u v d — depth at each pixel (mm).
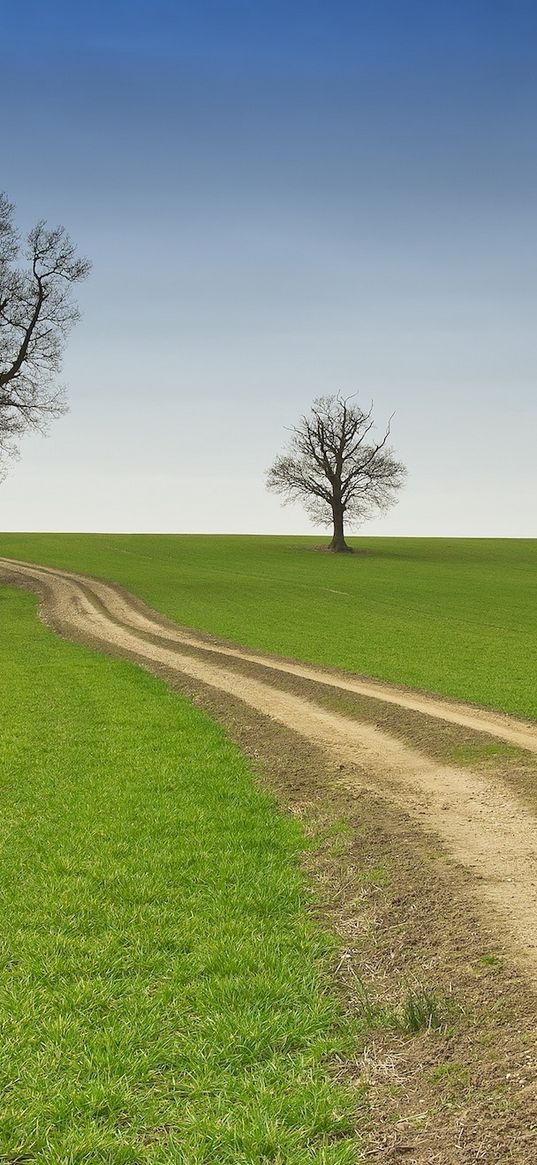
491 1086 6285
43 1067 6855
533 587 71250
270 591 65188
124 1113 6312
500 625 50094
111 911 10023
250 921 9711
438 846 12125
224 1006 7777
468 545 113000
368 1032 7387
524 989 7625
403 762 17797
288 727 21266
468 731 20062
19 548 91500
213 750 18875
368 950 9055
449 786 15727
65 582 66312
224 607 55812
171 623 48250
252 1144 5855
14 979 8422
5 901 10398
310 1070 6812
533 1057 6512
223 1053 6984
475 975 8086
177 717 22547
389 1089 6520
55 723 21906
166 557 88312
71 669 32281
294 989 8102
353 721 22266
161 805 14555
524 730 20609
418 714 22359
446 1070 6621
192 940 9219
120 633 44344
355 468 94875
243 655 36469
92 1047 7102
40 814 14094
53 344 60812
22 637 43156
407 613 55031
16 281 58688
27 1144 5996
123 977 8422
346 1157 5691
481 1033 7047
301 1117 6176
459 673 32094
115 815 13969
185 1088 6578
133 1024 7441
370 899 10414
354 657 36469
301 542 112188
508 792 15102
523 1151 5520
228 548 100562
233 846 12438
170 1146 5891
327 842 12781
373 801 14734
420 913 9789
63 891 10625
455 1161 5590
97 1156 5836
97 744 19438
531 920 9281
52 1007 7789
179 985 8203
